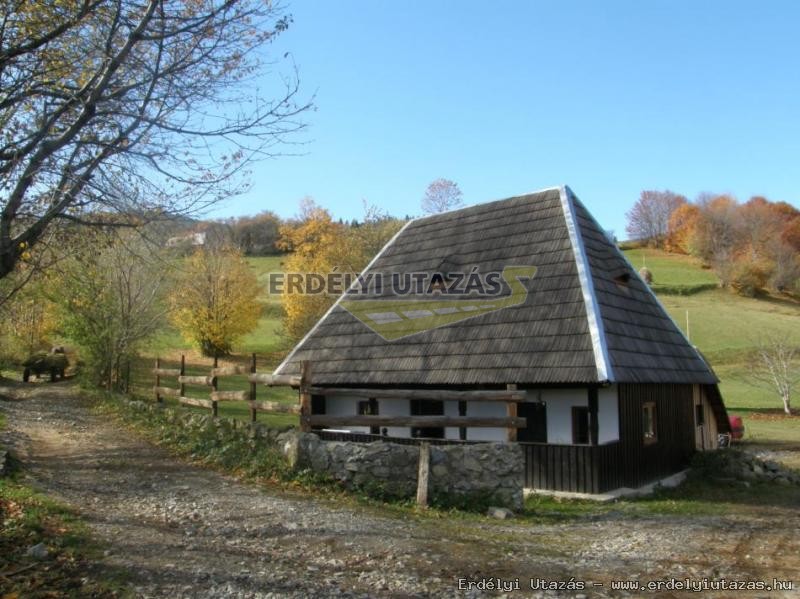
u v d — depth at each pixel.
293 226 51.84
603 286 15.75
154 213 8.57
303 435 10.70
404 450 10.18
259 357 49.06
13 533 6.40
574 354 13.59
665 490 14.57
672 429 16.70
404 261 20.88
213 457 11.80
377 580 5.85
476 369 14.79
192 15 8.27
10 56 7.29
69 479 9.95
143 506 8.39
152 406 17.11
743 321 59.22
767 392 42.22
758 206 81.31
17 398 24.64
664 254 93.44
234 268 48.84
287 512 8.28
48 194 7.76
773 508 12.30
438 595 5.55
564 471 13.30
